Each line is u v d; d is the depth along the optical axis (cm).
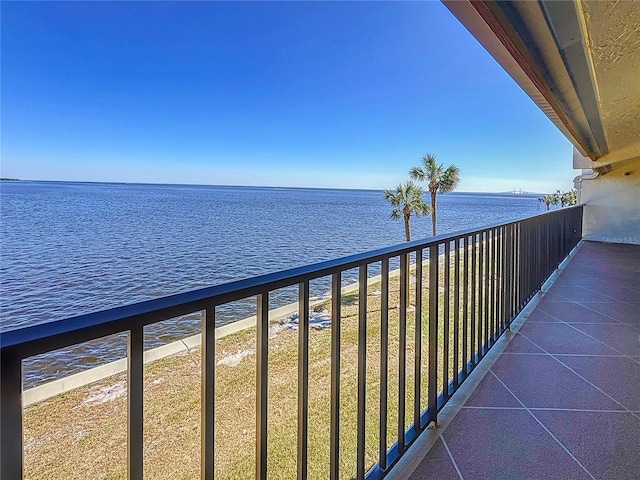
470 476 132
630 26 142
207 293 75
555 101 242
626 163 689
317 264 105
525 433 156
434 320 160
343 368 325
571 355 230
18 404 50
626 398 181
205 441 76
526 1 123
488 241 229
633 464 137
